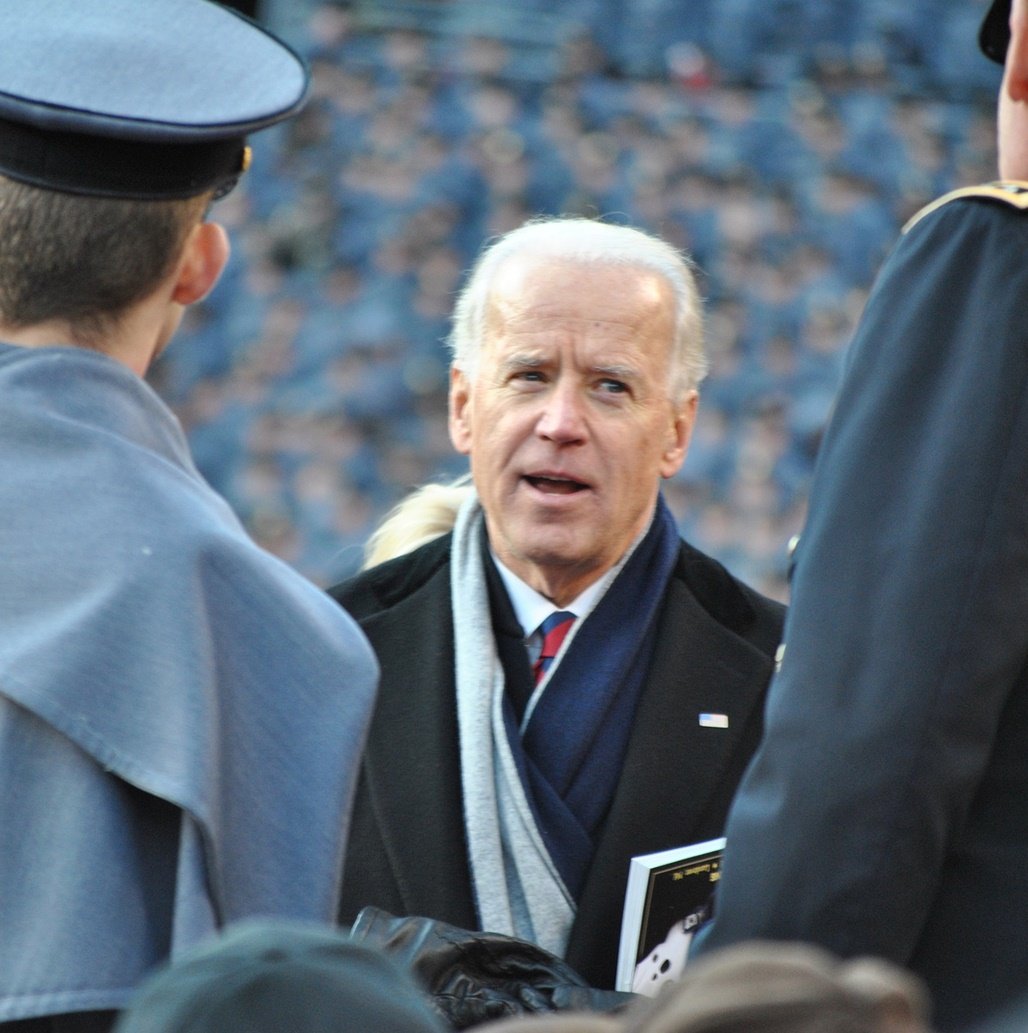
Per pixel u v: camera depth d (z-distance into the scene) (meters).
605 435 7.80
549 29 32.56
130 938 5.18
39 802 5.27
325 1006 3.02
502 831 7.62
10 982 5.09
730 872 5.15
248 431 28.30
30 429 5.54
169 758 5.19
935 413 5.32
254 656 5.49
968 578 5.11
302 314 29.31
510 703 7.94
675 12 32.88
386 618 8.31
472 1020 6.16
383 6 32.56
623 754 7.89
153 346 6.05
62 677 5.24
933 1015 5.20
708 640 8.19
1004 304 5.34
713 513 26.86
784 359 29.02
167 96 5.83
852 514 5.29
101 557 5.39
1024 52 5.83
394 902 7.72
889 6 33.00
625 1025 3.15
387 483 27.86
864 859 4.95
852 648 5.11
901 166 31.69
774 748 5.13
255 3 32.06
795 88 32.34
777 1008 2.82
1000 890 5.20
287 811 5.41
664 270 8.18
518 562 8.05
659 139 31.53
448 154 31.06
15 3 6.12
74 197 5.70
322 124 31.23
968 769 5.05
